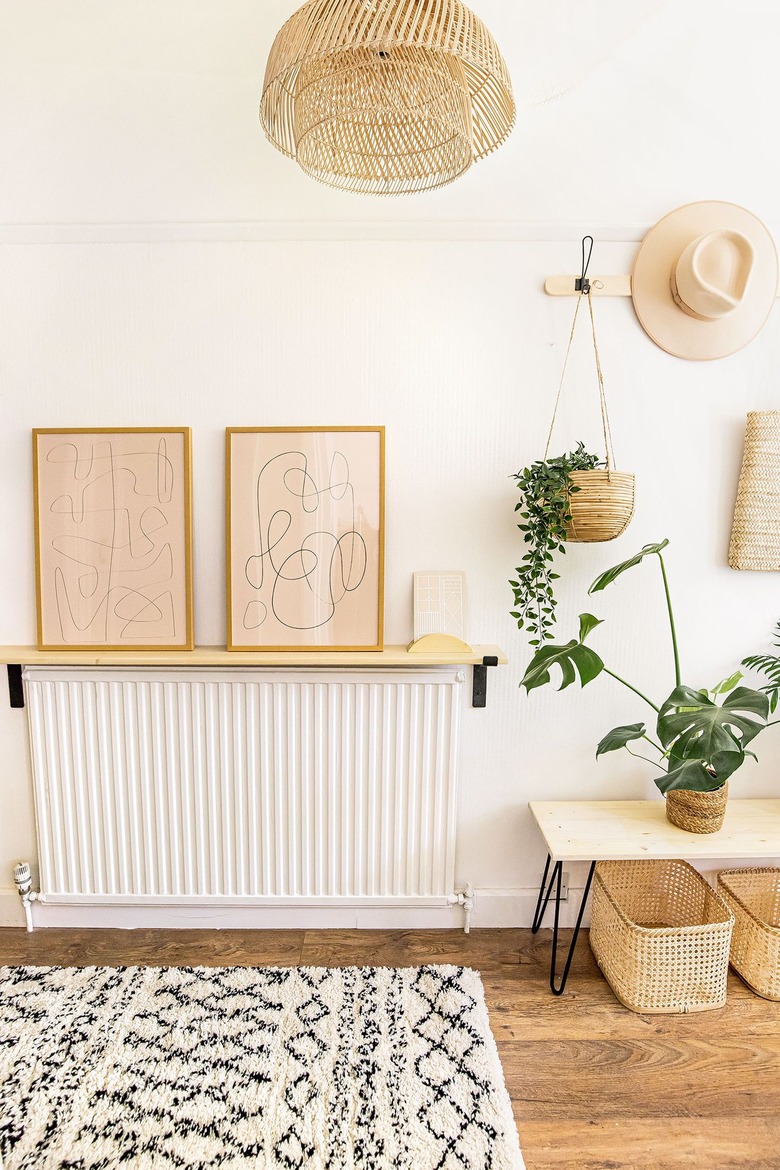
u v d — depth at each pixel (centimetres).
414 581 182
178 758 182
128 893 188
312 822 183
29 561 183
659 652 187
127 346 177
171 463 178
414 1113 130
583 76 171
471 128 121
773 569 176
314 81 117
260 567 179
